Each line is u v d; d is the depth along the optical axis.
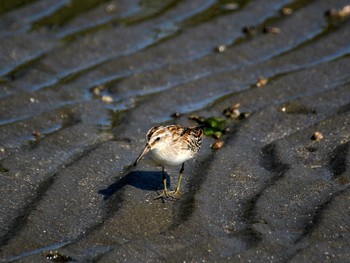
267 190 13.78
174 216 13.12
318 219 12.72
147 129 16.80
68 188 14.04
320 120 16.95
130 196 13.66
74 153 15.69
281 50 21.16
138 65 19.95
